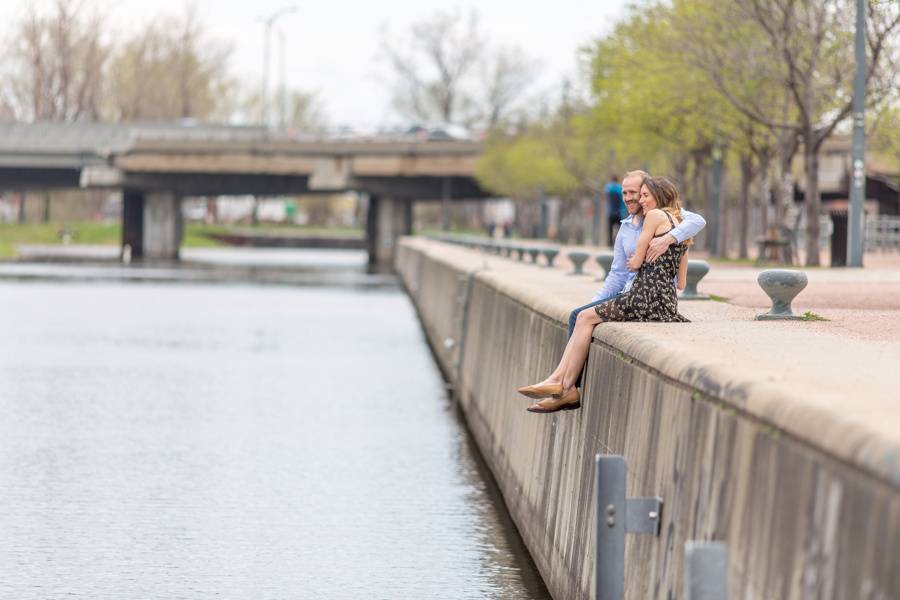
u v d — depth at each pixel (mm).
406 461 30719
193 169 157500
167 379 45500
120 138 160500
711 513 10633
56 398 40219
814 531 8445
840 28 59938
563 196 161375
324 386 44438
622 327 15617
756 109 61719
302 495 26609
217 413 37656
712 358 12047
